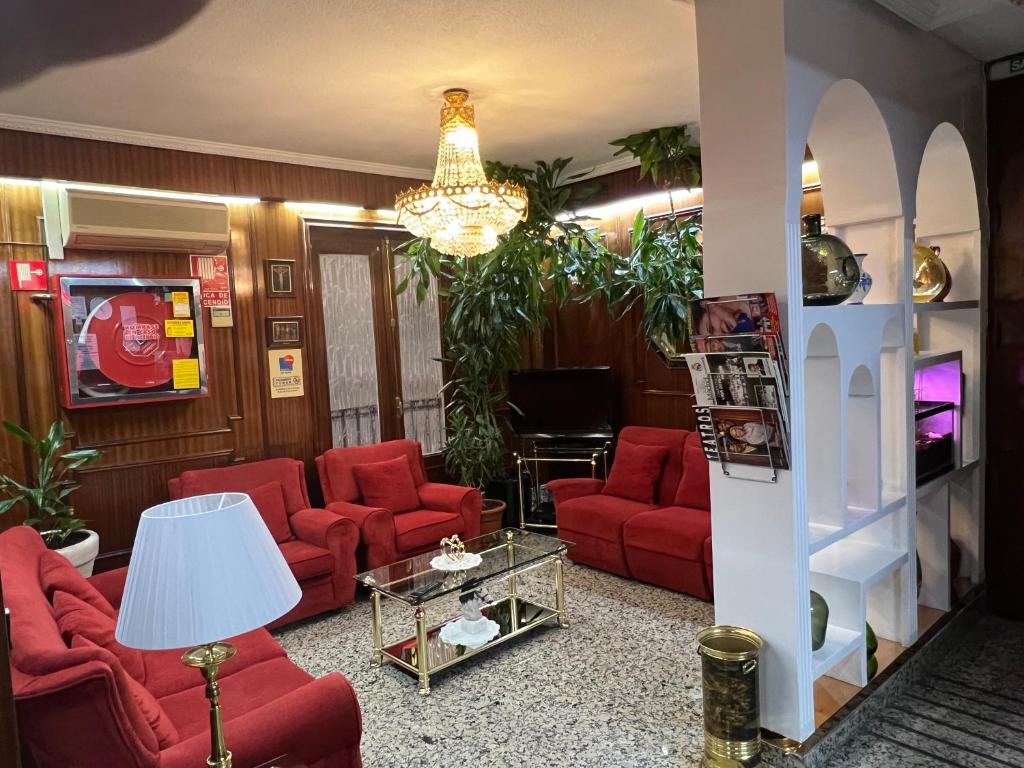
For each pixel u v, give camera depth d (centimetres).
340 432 504
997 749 247
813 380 256
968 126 327
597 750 258
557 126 421
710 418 241
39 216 380
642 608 390
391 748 265
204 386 431
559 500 482
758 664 239
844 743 250
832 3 238
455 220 359
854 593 264
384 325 527
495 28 278
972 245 343
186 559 150
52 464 368
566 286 512
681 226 477
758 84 223
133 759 170
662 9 266
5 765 95
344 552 403
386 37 280
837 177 288
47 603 225
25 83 311
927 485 305
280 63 302
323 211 492
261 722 190
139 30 263
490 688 307
